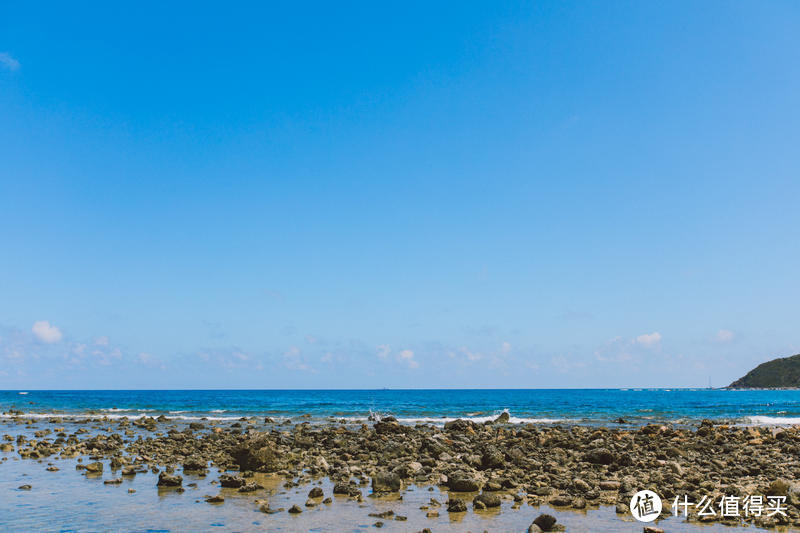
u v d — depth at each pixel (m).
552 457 23.58
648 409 81.12
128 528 12.38
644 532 12.38
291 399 128.25
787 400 136.12
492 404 98.44
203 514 13.70
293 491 16.81
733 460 23.25
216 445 28.14
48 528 12.37
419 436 33.25
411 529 12.40
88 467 20.52
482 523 12.99
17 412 65.12
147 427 41.19
